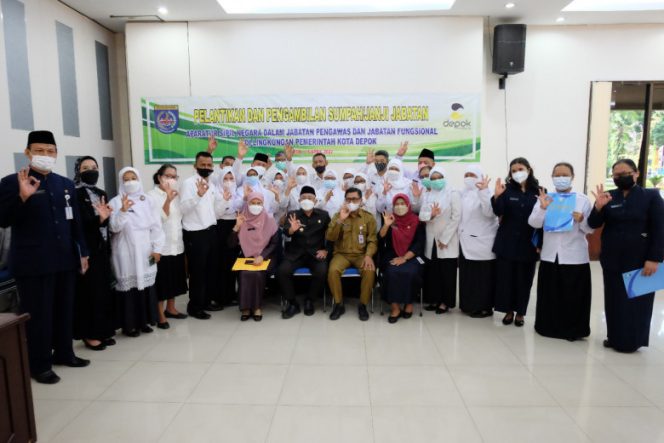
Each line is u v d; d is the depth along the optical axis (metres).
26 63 4.09
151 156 5.47
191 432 2.07
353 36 5.29
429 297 3.90
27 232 2.50
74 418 2.20
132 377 2.64
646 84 5.82
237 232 3.82
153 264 3.34
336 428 2.09
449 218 3.71
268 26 5.31
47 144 2.49
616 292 2.96
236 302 4.18
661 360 2.86
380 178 4.58
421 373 2.67
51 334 2.63
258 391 2.46
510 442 1.98
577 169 5.96
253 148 5.46
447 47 5.27
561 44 5.75
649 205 2.85
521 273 3.45
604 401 2.34
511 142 5.92
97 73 5.35
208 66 5.36
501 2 4.84
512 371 2.70
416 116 5.36
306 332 3.38
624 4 5.17
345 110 5.38
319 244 3.87
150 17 5.18
